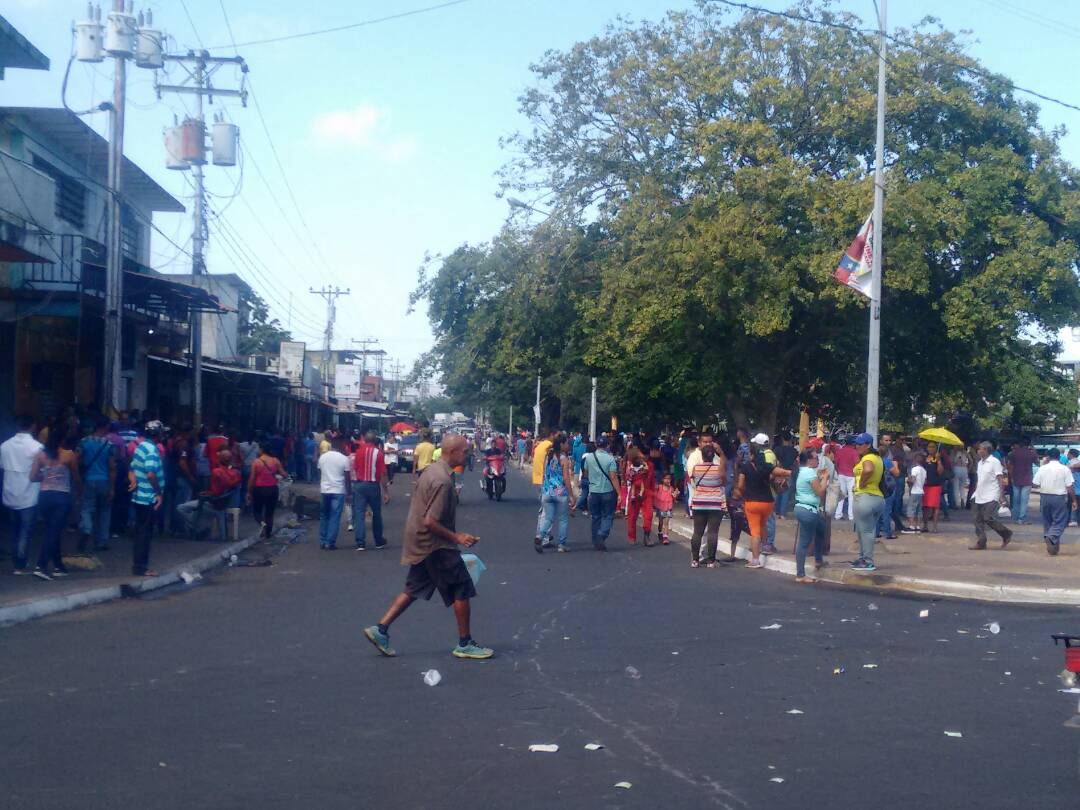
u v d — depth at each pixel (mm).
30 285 21906
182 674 8727
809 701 8008
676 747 6781
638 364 29672
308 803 5703
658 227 25422
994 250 25828
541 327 31062
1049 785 6078
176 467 19094
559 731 7129
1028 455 25234
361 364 104062
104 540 16531
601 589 13898
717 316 25125
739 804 5719
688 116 26641
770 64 25844
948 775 6254
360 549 18641
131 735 6961
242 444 24984
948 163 25578
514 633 10688
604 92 28312
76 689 8188
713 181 24656
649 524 19859
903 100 24703
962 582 13977
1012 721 7484
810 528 14875
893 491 20281
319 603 12570
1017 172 25516
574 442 28547
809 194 23797
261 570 15781
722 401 29641
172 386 33156
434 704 7812
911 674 8977
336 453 18594
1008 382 40031
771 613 12086
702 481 16672
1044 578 14383
